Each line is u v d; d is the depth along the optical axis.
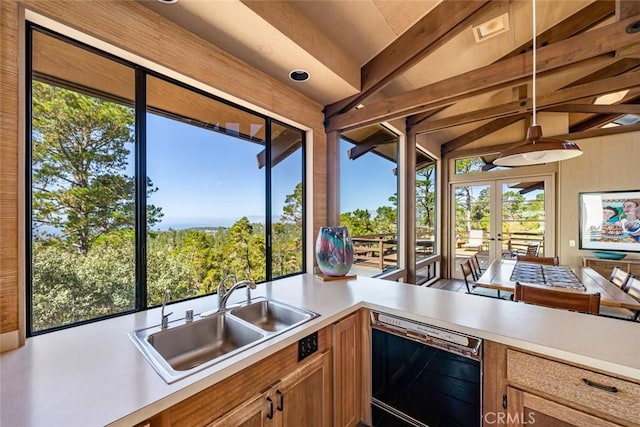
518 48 3.21
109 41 1.34
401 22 2.22
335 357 1.48
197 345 1.42
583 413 1.00
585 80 4.12
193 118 1.81
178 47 1.61
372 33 2.22
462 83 2.16
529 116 4.98
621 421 0.93
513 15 2.60
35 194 1.21
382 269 3.79
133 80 1.52
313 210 2.66
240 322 1.44
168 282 1.67
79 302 1.34
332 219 2.78
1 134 1.07
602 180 4.25
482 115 3.54
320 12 1.90
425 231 5.36
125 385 0.86
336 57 2.20
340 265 2.29
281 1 1.70
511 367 1.16
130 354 1.06
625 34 1.61
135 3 1.43
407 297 1.77
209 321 1.48
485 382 1.22
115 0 1.36
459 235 5.84
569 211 4.48
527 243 5.06
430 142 5.40
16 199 1.11
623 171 4.12
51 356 1.04
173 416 0.85
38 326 1.22
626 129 4.09
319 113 2.74
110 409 0.75
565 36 2.98
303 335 1.28
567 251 4.48
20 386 0.85
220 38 1.73
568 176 4.50
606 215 4.22
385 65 2.42
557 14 2.81
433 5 2.17
